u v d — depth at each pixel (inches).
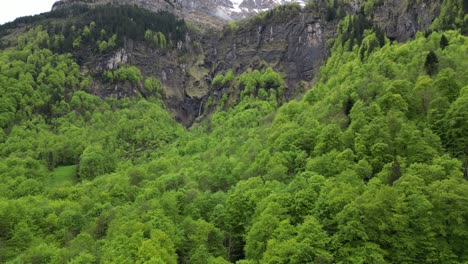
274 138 4628.4
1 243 3875.5
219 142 6850.4
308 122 4419.3
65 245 3764.8
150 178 5610.2
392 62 4980.3
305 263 2486.5
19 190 5590.6
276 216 2925.7
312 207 2940.5
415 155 3174.2
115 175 5846.5
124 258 2859.3
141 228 3235.7
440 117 3540.8
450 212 2536.9
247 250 2940.5
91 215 4441.4
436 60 4424.2
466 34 6112.2
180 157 6609.3
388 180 2942.9
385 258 2511.1
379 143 3312.0
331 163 3412.9
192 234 3265.3
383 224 2529.5
